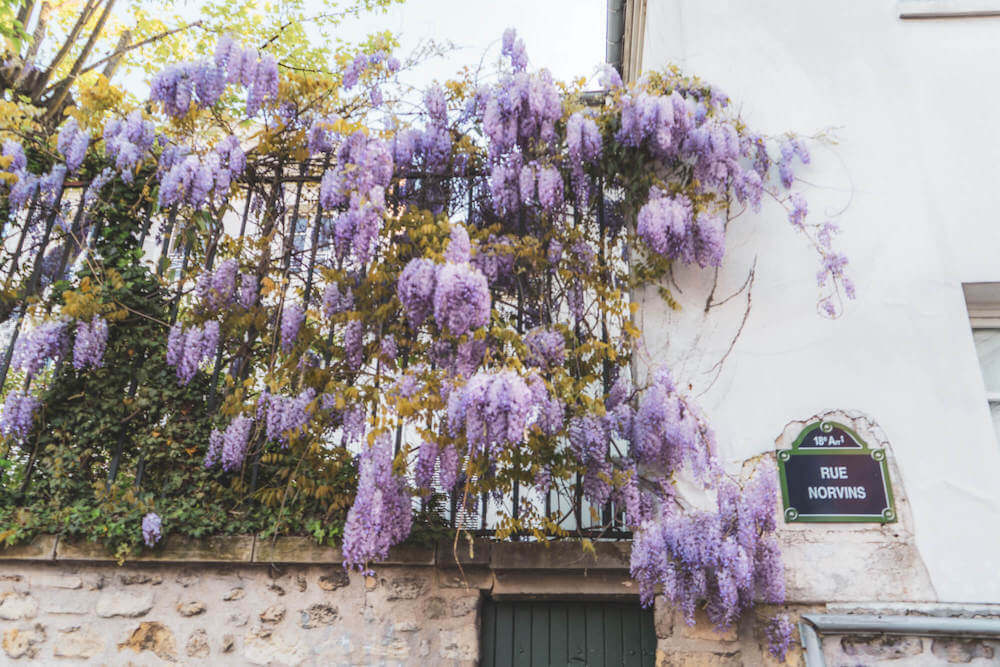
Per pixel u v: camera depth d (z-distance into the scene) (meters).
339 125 4.20
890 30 4.35
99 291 4.20
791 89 4.27
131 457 4.14
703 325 3.92
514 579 3.74
